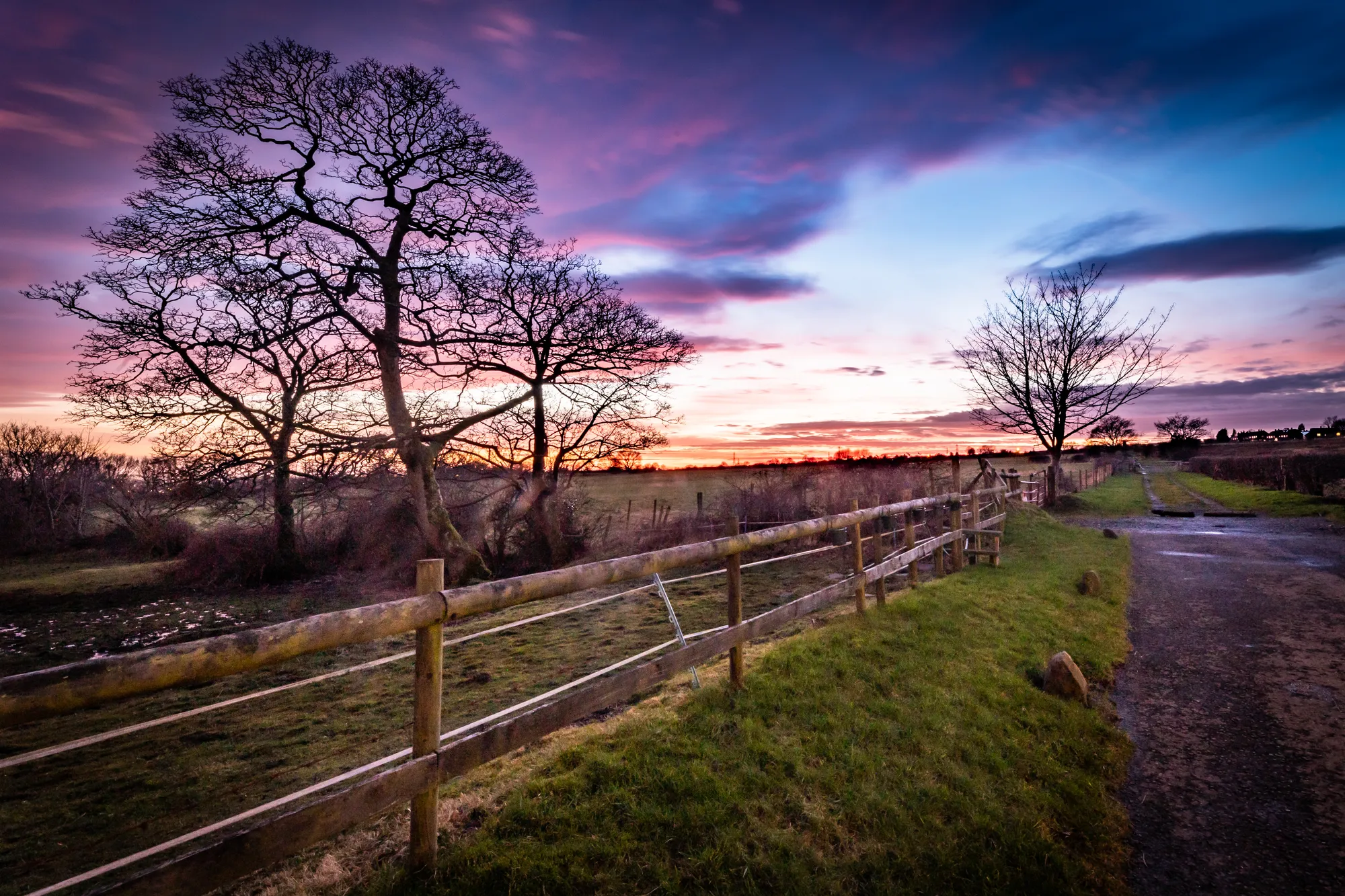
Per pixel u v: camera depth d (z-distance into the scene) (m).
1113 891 3.33
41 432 34.00
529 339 17.45
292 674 8.27
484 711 6.14
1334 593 9.17
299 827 2.23
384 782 2.52
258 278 15.58
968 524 11.56
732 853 3.14
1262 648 6.95
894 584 8.98
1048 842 3.55
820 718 4.50
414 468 16.09
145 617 13.54
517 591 3.05
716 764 3.80
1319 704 5.46
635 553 16.83
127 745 5.86
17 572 21.30
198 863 1.97
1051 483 24.62
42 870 3.83
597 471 19.50
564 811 3.28
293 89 16.33
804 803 3.62
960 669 5.71
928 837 3.51
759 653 5.79
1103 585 9.62
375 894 2.69
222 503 16.75
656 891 2.88
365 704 6.66
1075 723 5.07
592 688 3.41
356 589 15.66
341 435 15.63
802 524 5.56
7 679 1.69
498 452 17.22
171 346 16.22
